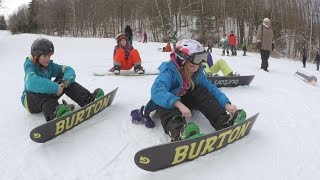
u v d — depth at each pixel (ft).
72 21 220.84
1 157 11.44
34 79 13.10
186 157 10.34
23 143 12.32
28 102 14.07
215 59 49.06
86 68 29.76
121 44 24.85
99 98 13.99
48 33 236.02
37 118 14.44
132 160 10.99
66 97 16.76
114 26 198.70
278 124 14.07
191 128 10.25
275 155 11.25
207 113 12.39
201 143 10.34
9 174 10.47
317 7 157.38
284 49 158.51
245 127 11.96
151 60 38.37
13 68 33.50
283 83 24.61
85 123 13.48
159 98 11.46
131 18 199.21
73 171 10.52
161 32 176.86
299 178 10.01
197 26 170.71
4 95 19.02
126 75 24.40
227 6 166.20
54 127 11.82
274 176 10.07
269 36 33.73
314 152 11.62
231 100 17.31
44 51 13.76
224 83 19.86
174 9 168.35
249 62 45.68
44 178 10.20
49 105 12.72
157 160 9.70
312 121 14.70
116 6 198.18
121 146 11.89
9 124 14.07
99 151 11.59
